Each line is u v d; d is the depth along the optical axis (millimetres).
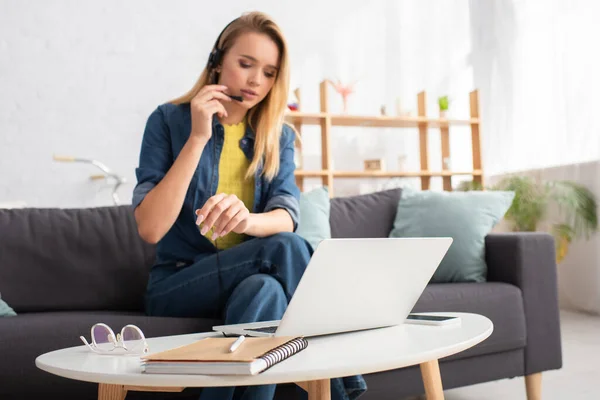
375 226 2633
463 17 6062
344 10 5965
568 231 4469
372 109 6031
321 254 939
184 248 1719
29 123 4863
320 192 2521
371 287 1070
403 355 861
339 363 814
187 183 1530
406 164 5820
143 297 2082
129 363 886
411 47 6133
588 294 4500
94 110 5031
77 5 5016
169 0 5266
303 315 991
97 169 5016
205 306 1569
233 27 1687
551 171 4922
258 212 1755
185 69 5293
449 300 2082
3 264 2008
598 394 2363
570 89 4785
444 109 5465
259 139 1732
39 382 1522
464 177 5789
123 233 2137
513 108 5473
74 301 2039
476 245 2424
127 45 5137
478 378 2104
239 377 756
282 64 1705
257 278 1260
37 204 4859
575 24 4746
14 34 4855
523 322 2197
